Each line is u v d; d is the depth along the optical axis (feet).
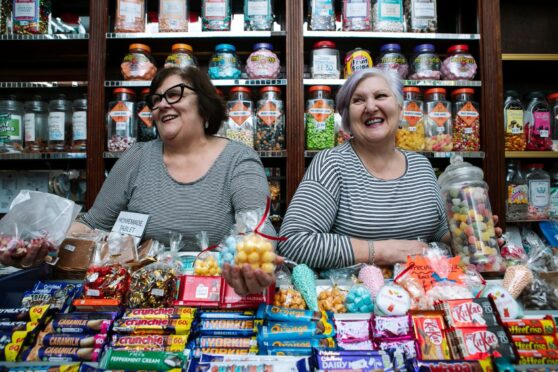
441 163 7.27
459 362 2.22
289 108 6.47
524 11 8.05
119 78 7.44
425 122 6.68
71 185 6.93
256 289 2.40
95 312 2.67
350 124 4.30
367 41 7.06
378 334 2.44
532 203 6.79
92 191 6.31
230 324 2.61
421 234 4.13
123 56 7.30
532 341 2.39
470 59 6.76
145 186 4.50
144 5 6.89
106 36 6.57
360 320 2.60
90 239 3.70
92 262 3.48
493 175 6.51
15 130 6.64
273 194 6.92
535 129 6.88
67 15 7.42
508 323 2.49
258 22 6.79
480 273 3.56
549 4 8.04
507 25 8.00
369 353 2.25
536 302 2.98
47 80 7.64
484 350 2.33
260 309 2.63
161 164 4.55
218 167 4.45
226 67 6.66
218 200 4.36
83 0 7.41
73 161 7.24
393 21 6.84
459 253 3.62
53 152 6.55
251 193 4.20
